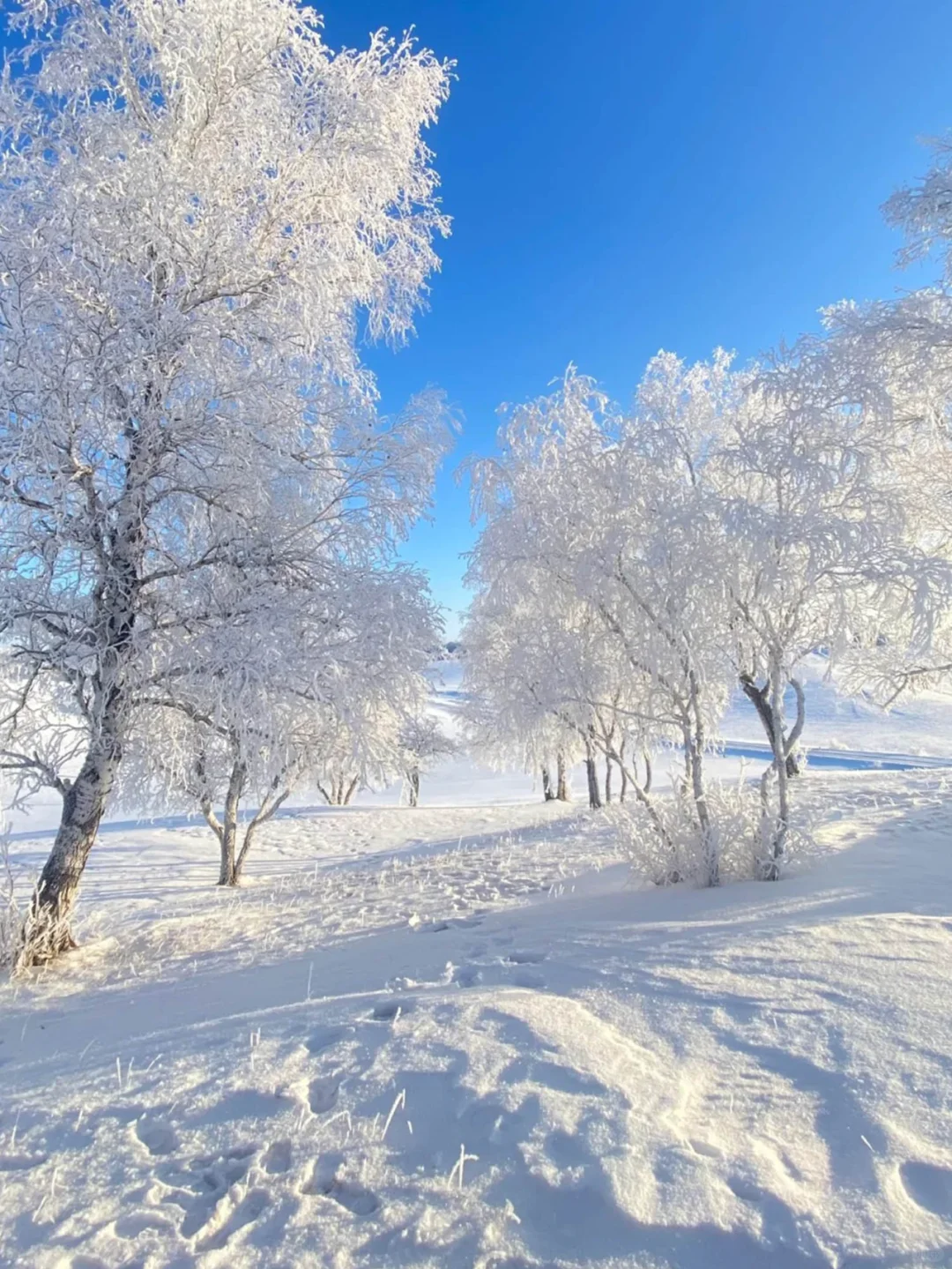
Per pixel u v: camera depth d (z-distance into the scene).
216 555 6.34
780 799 6.41
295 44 6.38
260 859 14.12
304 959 5.61
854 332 8.27
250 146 6.77
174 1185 2.20
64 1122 2.64
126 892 10.63
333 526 6.65
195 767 8.60
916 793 10.85
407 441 6.91
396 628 6.24
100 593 6.14
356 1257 1.84
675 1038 2.91
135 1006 4.68
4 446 5.13
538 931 5.28
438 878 9.11
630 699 7.21
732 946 3.96
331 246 7.30
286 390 6.19
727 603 6.25
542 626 7.46
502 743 13.42
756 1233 1.80
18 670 6.32
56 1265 1.87
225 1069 2.94
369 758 6.87
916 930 3.90
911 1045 2.66
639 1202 1.93
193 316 5.77
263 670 5.57
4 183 5.69
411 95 7.04
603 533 6.80
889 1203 1.88
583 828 13.20
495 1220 1.93
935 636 8.59
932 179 8.26
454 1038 2.99
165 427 5.78
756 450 6.29
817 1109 2.33
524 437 8.38
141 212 5.63
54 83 5.86
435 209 7.84
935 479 8.81
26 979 5.70
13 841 16.34
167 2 6.03
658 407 7.46
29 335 5.21
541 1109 2.39
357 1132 2.38
